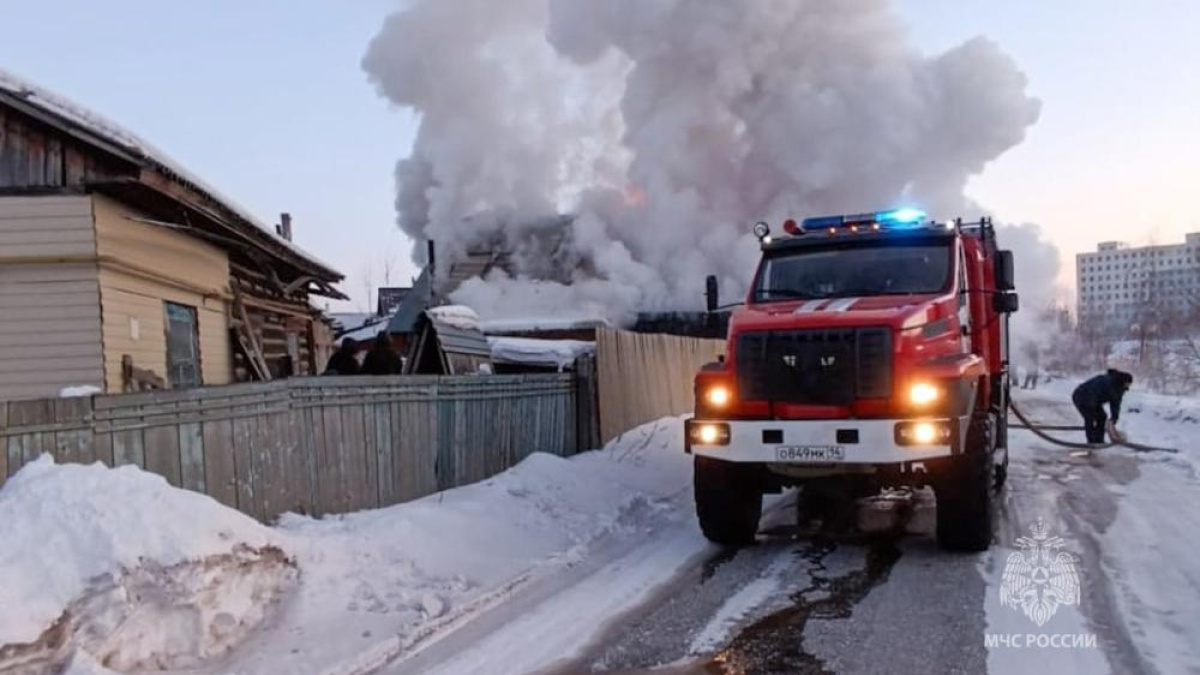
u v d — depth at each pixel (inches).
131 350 425.7
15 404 224.5
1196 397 1071.0
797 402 305.4
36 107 370.3
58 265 392.5
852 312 310.2
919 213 376.5
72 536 197.0
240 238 511.5
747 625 235.0
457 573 279.7
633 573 293.0
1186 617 228.4
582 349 677.9
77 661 180.2
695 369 797.2
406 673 204.2
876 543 331.0
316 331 858.8
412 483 366.6
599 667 206.4
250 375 588.1
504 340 716.0
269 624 227.8
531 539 326.6
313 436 315.0
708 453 313.0
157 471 254.7
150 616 199.6
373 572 263.9
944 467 305.3
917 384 295.9
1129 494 410.9
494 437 432.1
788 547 328.5
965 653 208.1
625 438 573.9
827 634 225.6
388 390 354.9
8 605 177.9
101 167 387.9
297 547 254.5
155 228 456.4
